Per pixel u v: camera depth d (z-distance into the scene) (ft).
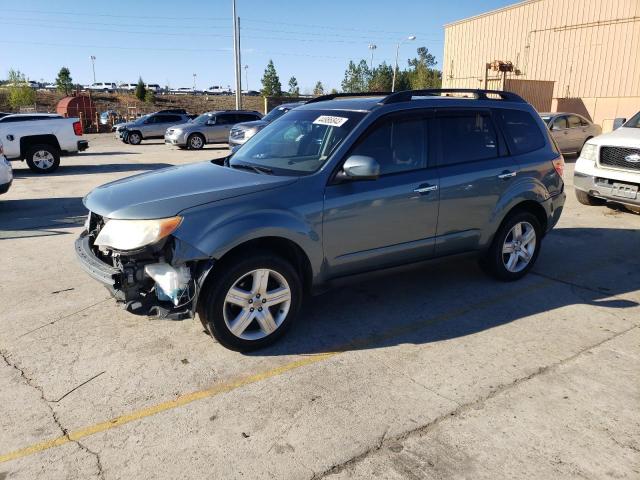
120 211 11.77
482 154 16.29
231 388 11.34
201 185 12.91
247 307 12.46
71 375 11.78
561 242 23.20
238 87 108.27
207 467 8.96
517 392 11.26
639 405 10.84
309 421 10.21
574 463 9.11
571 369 12.23
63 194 35.14
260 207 12.29
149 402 10.80
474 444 9.58
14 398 10.87
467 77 103.19
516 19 91.30
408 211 14.51
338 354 12.87
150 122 86.17
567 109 84.58
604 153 27.09
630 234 24.58
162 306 11.68
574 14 81.87
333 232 13.32
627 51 75.87
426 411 10.55
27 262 19.76
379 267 14.57
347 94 17.99
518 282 17.98
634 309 15.74
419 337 13.82
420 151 14.97
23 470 8.87
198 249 11.44
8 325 14.25
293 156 14.44
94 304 15.70
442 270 19.12
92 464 9.02
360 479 8.71
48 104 191.11
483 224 16.34
